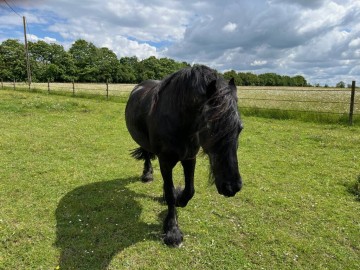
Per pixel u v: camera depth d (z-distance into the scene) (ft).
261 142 26.32
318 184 17.08
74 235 11.50
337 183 17.29
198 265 10.02
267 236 11.66
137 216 13.04
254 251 10.79
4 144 23.20
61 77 239.50
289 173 18.81
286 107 49.37
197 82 8.69
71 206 13.78
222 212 13.60
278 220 12.99
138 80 247.50
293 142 26.32
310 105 53.88
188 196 11.50
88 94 65.00
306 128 32.53
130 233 11.69
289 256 10.57
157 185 16.61
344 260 10.40
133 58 276.21
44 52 277.85
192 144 10.03
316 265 10.12
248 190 15.99
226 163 7.68
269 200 14.80
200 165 20.22
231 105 7.63
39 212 13.15
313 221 12.94
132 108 13.28
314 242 11.40
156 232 11.84
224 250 10.80
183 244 11.10
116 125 32.50
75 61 259.80
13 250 10.53
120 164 20.03
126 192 15.52
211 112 7.66
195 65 9.33
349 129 31.89
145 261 10.14
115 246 10.82
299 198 15.20
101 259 10.16
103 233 11.66
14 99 49.44
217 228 12.26
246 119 38.27
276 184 17.02
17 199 14.35
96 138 26.61
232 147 7.68
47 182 16.51
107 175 17.92
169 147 10.08
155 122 10.32
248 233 11.91
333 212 13.76
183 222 12.62
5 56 229.25
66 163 19.74
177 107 9.46
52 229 11.87
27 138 25.44
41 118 34.68
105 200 14.39
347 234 11.96
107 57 281.95
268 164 20.45
